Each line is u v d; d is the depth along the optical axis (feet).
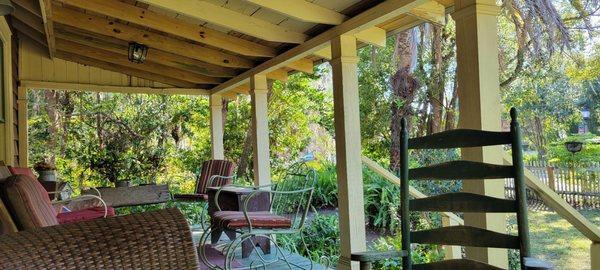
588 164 31.27
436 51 28.96
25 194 4.94
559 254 18.40
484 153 6.79
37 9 12.98
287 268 11.46
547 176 29.09
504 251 6.81
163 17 13.32
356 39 11.10
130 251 2.91
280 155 29.89
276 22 12.21
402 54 28.73
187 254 3.05
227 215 10.32
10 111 15.46
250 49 14.48
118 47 16.99
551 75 31.76
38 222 4.96
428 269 5.95
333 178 22.04
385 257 5.75
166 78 20.79
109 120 30.12
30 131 30.48
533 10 24.20
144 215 3.10
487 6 6.95
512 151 5.47
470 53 6.97
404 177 6.32
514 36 30.48
